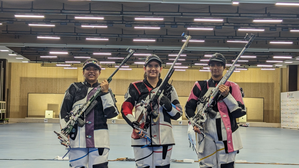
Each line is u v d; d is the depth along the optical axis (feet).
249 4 43.52
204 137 9.34
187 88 96.02
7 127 60.34
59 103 94.89
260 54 69.87
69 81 95.96
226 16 44.04
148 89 9.30
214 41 62.23
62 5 44.78
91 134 9.24
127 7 45.65
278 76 93.66
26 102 94.48
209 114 9.27
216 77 9.73
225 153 9.16
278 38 55.88
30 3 44.16
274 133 54.85
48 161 18.63
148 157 8.94
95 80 9.93
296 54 69.97
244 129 69.00
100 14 44.11
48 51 69.72
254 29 49.90
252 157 21.95
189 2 36.52
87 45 61.98
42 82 95.45
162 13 44.29
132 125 8.86
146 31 57.88
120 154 22.16
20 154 21.85
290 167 17.83
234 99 9.14
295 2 36.01
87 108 9.31
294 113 73.97
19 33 55.93
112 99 9.43
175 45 62.08
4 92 81.92
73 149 9.31
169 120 9.18
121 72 95.20
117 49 69.41
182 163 18.39
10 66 94.58
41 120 89.30
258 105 94.12
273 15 43.16
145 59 9.53
